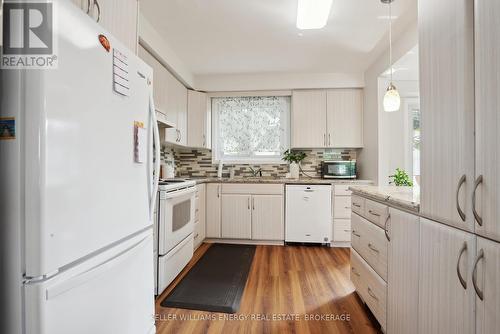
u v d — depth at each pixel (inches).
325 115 153.6
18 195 27.5
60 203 29.5
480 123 31.7
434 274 41.5
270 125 165.3
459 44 35.6
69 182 30.8
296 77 152.6
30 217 27.3
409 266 49.7
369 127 141.6
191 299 80.9
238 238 144.1
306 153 163.6
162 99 116.0
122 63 41.7
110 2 53.7
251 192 143.4
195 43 114.8
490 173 30.0
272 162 164.9
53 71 28.5
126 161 43.0
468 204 33.7
